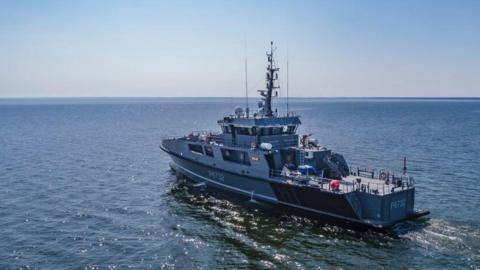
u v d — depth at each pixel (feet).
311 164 123.24
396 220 102.32
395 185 109.81
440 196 133.39
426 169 180.45
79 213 117.29
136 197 135.74
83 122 517.96
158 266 82.84
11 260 85.15
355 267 81.82
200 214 117.08
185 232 102.32
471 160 202.08
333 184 104.99
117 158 217.77
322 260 85.30
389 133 340.39
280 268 81.71
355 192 103.65
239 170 130.82
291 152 128.77
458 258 84.74
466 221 107.14
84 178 165.78
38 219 111.45
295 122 139.03
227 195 136.77
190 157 153.07
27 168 186.60
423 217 110.73
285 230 103.76
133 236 99.35
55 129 407.85
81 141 299.17
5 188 146.72
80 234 100.27
